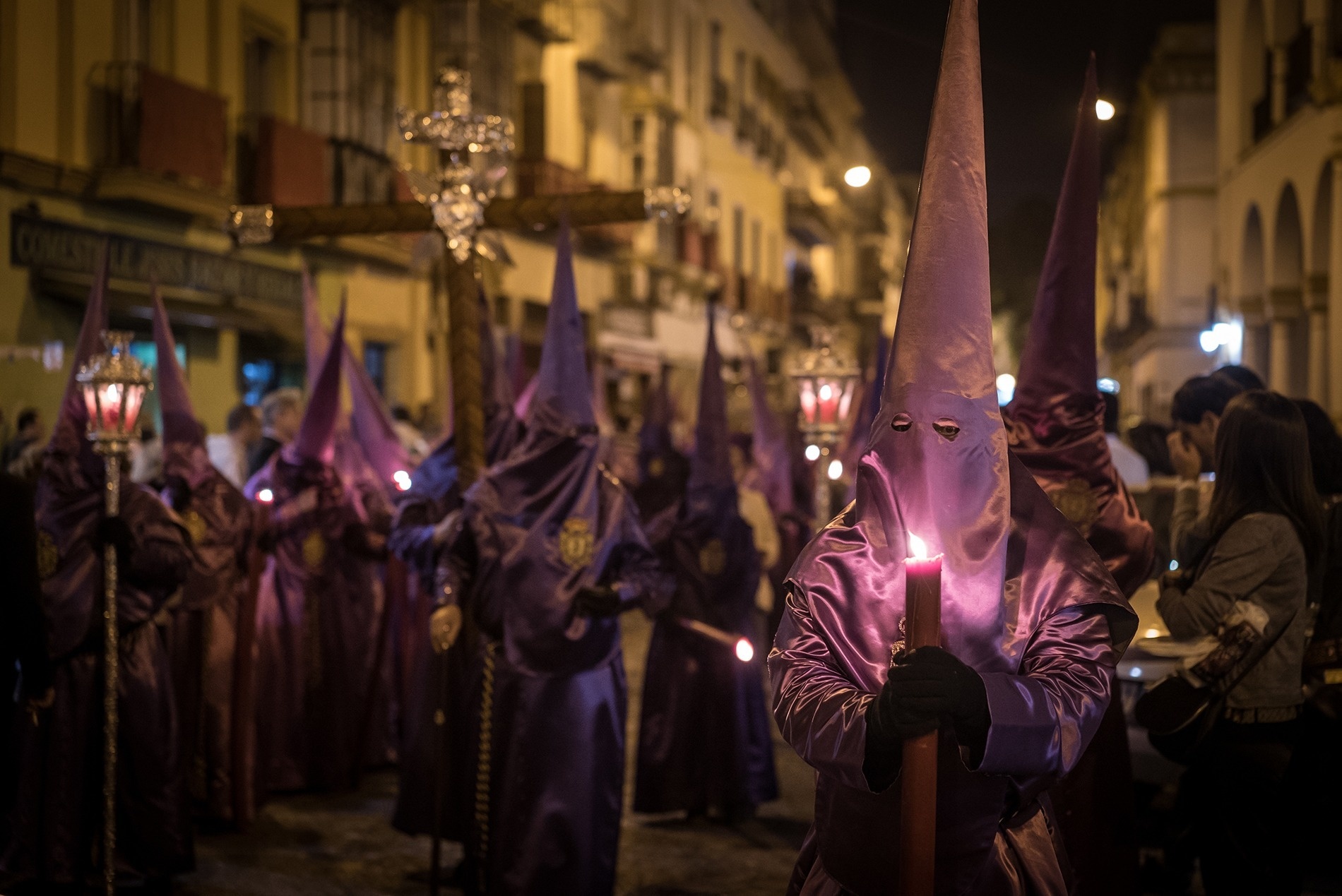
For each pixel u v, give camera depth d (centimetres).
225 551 633
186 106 1497
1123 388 4994
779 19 4453
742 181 3916
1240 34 2295
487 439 594
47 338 1361
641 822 682
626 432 1986
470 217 548
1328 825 386
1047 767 228
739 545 686
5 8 1305
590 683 502
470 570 510
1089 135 378
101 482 534
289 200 1702
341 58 1823
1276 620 386
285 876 569
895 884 247
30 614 469
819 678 243
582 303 2698
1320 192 1738
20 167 1312
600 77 2736
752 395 955
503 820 496
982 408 240
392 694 800
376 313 1972
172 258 1531
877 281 6316
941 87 242
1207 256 3409
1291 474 389
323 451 738
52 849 520
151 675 535
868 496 251
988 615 240
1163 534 702
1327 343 1783
